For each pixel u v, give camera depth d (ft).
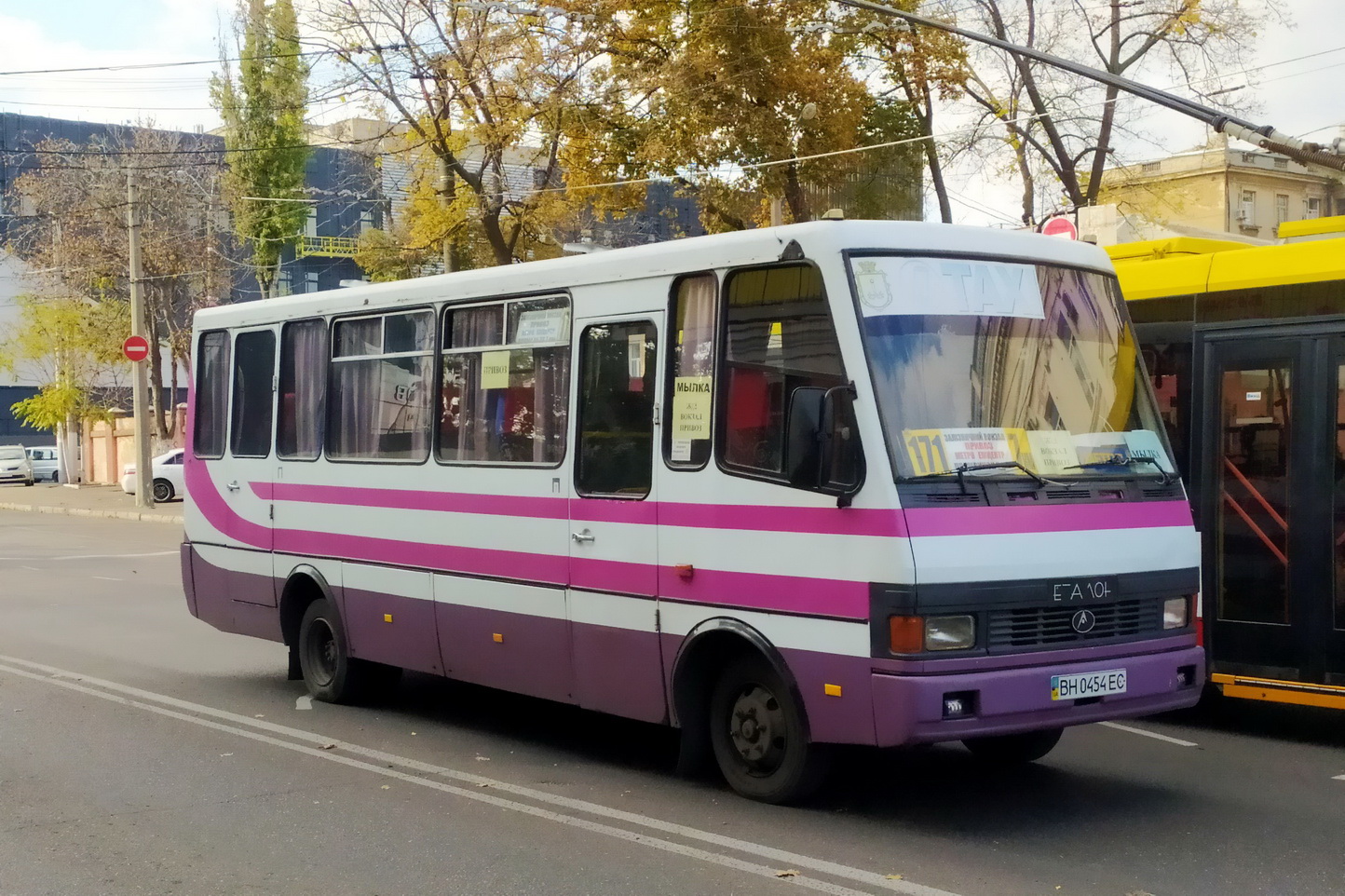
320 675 33.40
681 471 23.40
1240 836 21.01
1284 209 177.17
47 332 151.84
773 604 21.68
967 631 20.15
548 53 87.35
